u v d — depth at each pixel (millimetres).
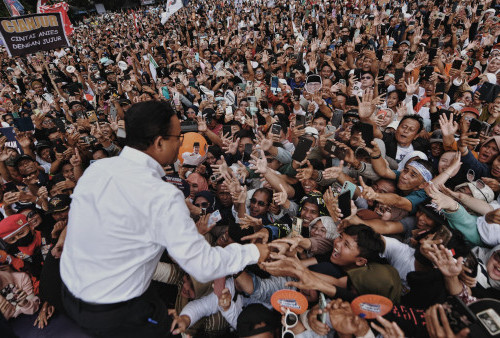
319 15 14633
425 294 2094
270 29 14766
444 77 6297
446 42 8922
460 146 3336
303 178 3480
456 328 1630
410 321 1842
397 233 2902
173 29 21031
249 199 3664
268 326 2180
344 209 2668
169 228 1424
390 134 4465
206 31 17828
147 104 1569
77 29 33781
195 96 7797
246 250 1803
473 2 12352
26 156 4086
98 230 1432
